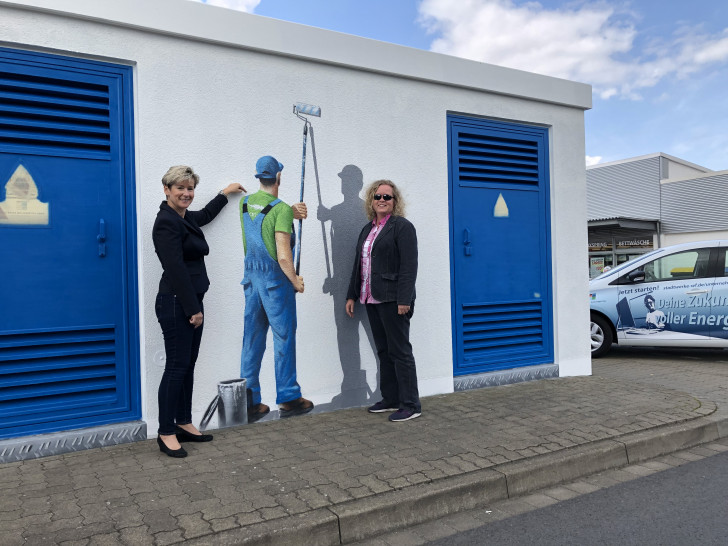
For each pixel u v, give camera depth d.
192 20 4.14
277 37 4.49
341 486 3.18
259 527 2.71
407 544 2.87
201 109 4.25
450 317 5.43
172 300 3.62
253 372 4.48
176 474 3.35
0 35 3.61
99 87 3.97
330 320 4.84
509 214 5.89
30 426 3.76
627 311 7.86
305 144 4.70
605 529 3.00
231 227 4.38
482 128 5.74
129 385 4.07
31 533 2.62
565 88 6.15
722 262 7.43
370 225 4.72
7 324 3.67
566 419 4.50
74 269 3.88
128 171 4.06
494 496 3.37
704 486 3.57
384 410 4.79
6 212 3.68
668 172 23.94
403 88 5.20
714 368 7.11
